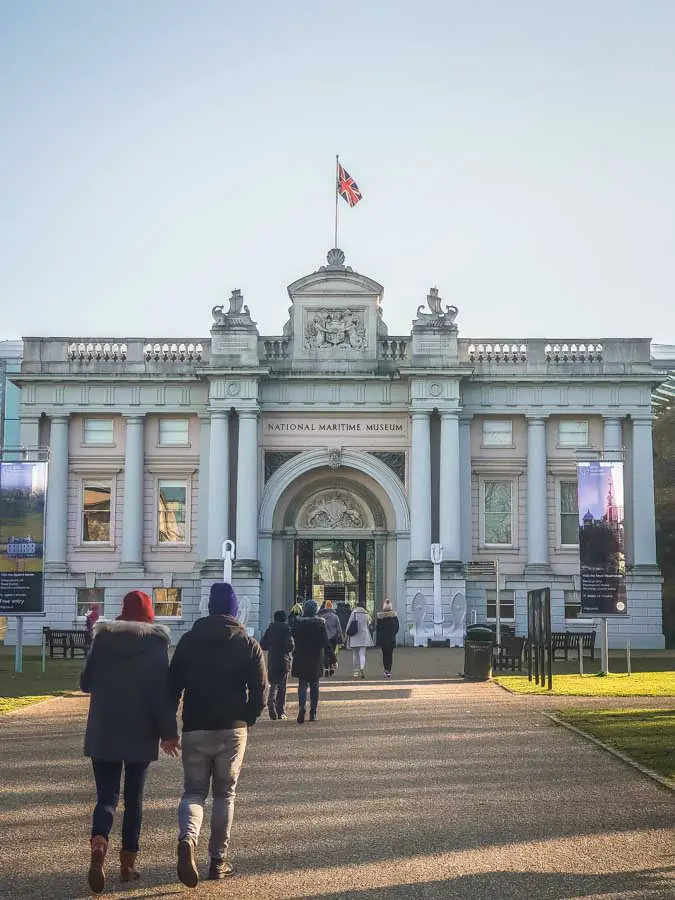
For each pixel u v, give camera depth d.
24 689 32.53
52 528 59.62
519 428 60.75
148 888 11.45
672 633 65.31
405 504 59.66
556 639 47.41
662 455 68.56
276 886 11.41
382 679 36.84
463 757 19.59
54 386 60.16
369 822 14.30
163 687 12.12
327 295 60.34
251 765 18.98
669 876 11.64
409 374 58.31
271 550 60.09
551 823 14.19
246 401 58.50
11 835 13.70
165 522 60.31
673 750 19.73
